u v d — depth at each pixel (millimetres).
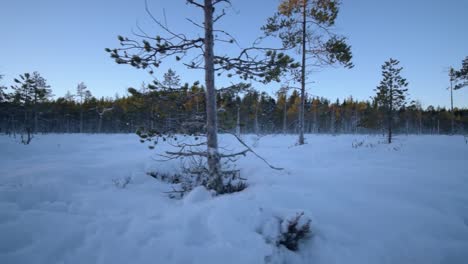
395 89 14953
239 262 2402
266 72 4957
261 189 4270
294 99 38094
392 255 2820
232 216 3084
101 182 5258
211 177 4531
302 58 12828
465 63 16156
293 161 7859
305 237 3035
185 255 2475
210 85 4605
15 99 27406
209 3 4516
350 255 2801
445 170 6082
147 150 11805
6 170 5922
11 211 3252
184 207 3596
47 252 2461
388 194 4332
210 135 4625
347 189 4570
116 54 4207
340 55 11734
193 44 4574
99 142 16266
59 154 10258
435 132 48562
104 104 39344
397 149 10508
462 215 3631
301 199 3928
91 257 2426
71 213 3459
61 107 39375
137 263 2365
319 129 50625
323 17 11516
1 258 2318
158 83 4734
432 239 3059
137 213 3502
